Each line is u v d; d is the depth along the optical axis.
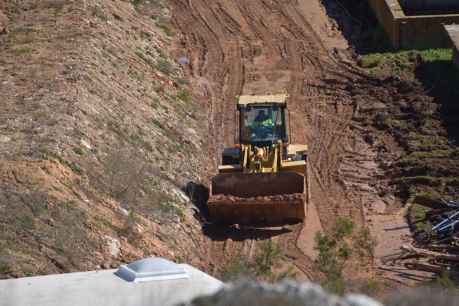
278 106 83.38
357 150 95.38
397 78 110.75
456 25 117.50
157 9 129.62
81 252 60.62
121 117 87.75
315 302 23.75
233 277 39.84
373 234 77.00
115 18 116.12
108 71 96.81
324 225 78.44
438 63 114.38
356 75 113.88
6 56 97.12
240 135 82.75
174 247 69.38
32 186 66.25
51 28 105.06
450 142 94.56
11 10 110.88
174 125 95.75
